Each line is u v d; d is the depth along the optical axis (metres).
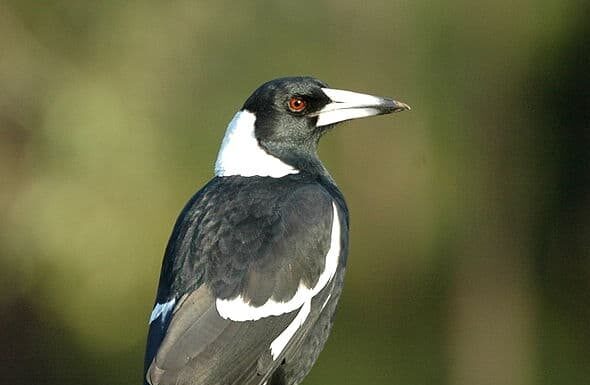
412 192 16.20
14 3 15.19
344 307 17.30
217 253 8.46
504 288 18.12
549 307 18.66
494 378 18.31
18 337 16.39
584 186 17.66
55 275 14.81
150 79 14.88
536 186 17.62
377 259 16.45
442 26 16.00
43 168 14.82
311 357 8.85
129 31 15.05
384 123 15.98
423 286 17.36
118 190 14.57
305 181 9.14
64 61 15.14
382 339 17.48
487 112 16.80
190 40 15.01
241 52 15.01
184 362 8.03
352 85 15.56
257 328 8.38
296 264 8.55
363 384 17.39
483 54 16.30
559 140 17.39
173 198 14.56
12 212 14.77
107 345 15.38
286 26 15.15
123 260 14.59
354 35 15.56
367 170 16.03
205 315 8.24
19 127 14.98
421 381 17.77
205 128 14.75
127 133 14.62
